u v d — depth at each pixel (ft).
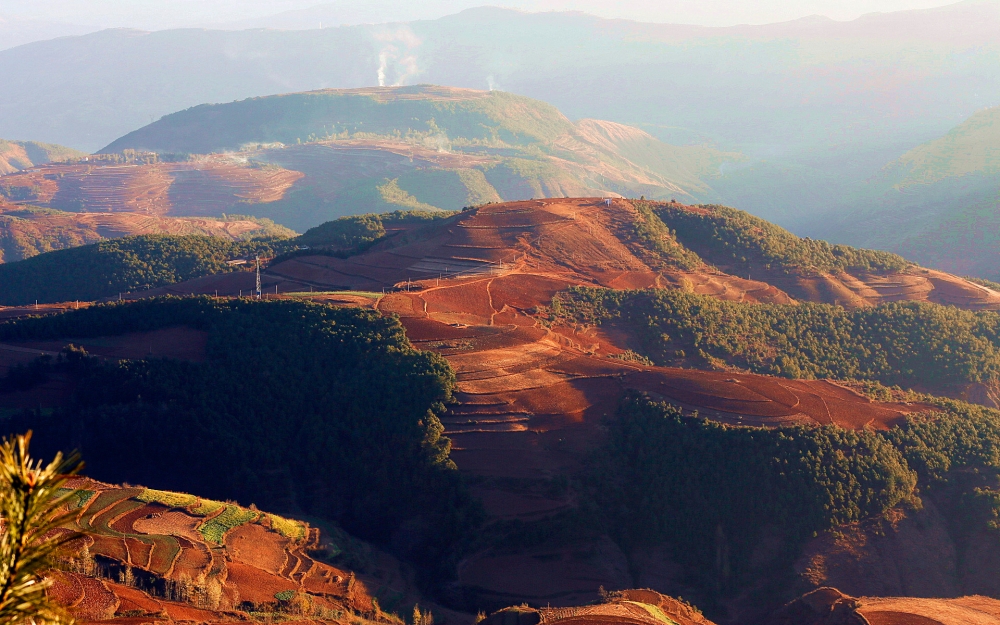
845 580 395.96
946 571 406.41
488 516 424.46
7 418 460.96
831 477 427.33
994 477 442.91
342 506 449.89
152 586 300.61
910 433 458.91
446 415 477.36
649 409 476.54
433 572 404.16
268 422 486.38
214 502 385.91
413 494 442.50
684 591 404.98
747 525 419.95
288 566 350.64
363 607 334.85
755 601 396.57
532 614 308.60
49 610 59.11
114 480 445.78
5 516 56.70
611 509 435.94
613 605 319.88
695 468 440.86
